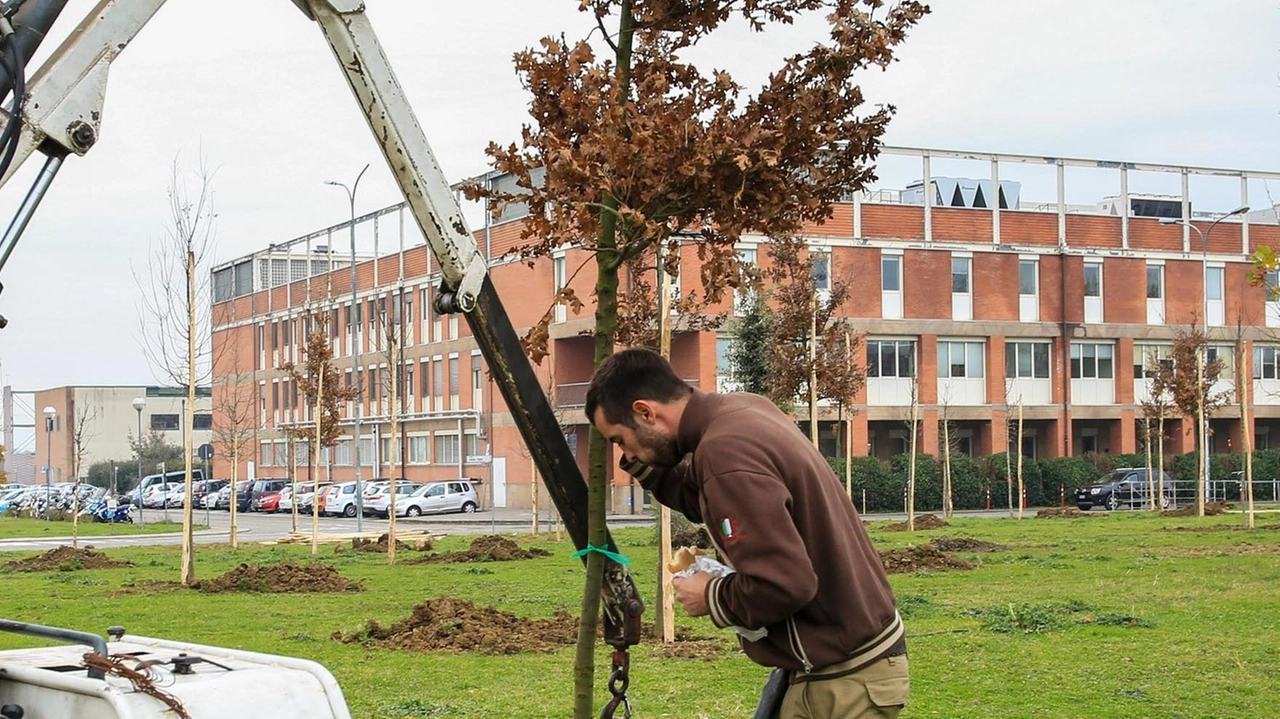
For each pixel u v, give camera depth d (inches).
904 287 2034.9
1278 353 2298.2
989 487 1982.0
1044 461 2041.1
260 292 2989.7
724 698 357.4
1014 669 401.7
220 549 1214.9
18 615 595.8
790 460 152.9
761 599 146.6
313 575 740.0
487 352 189.2
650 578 749.3
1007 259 2105.1
